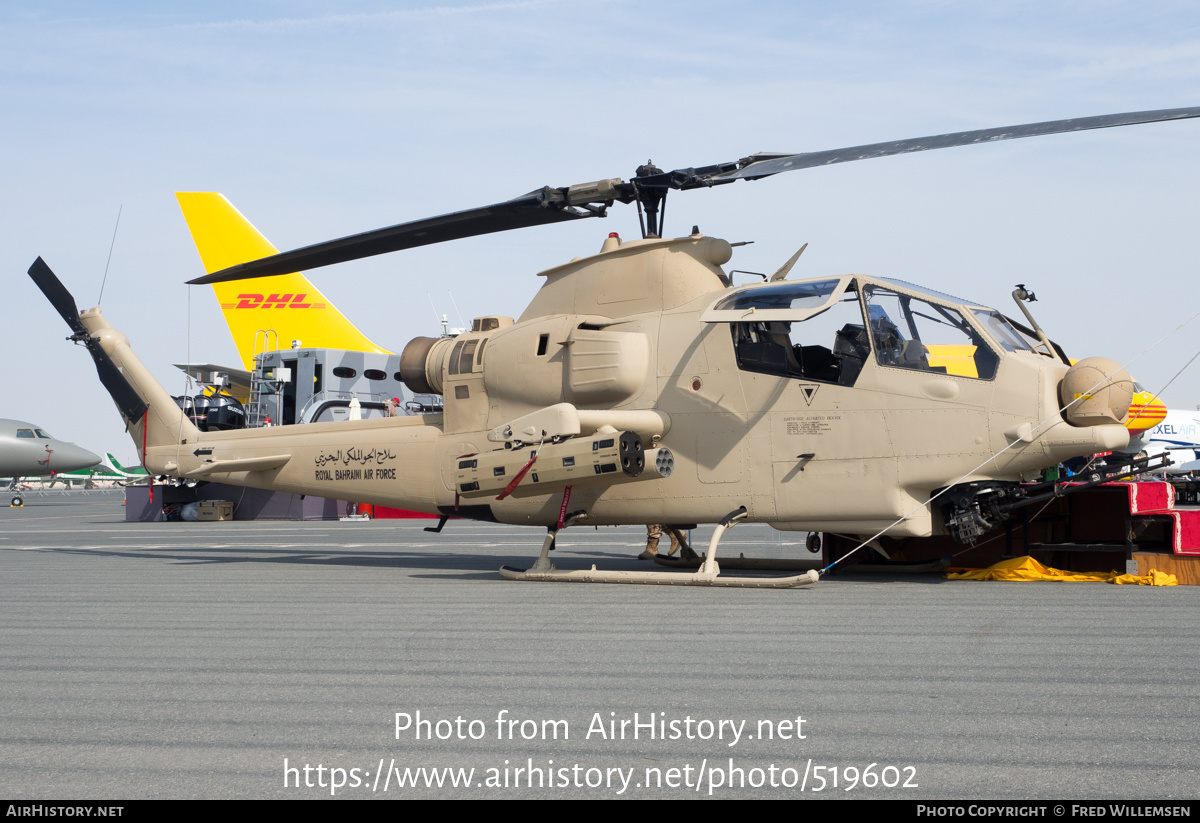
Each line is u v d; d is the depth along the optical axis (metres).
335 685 4.39
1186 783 2.91
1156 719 3.62
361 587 8.34
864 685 4.23
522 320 9.86
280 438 11.41
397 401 24.62
